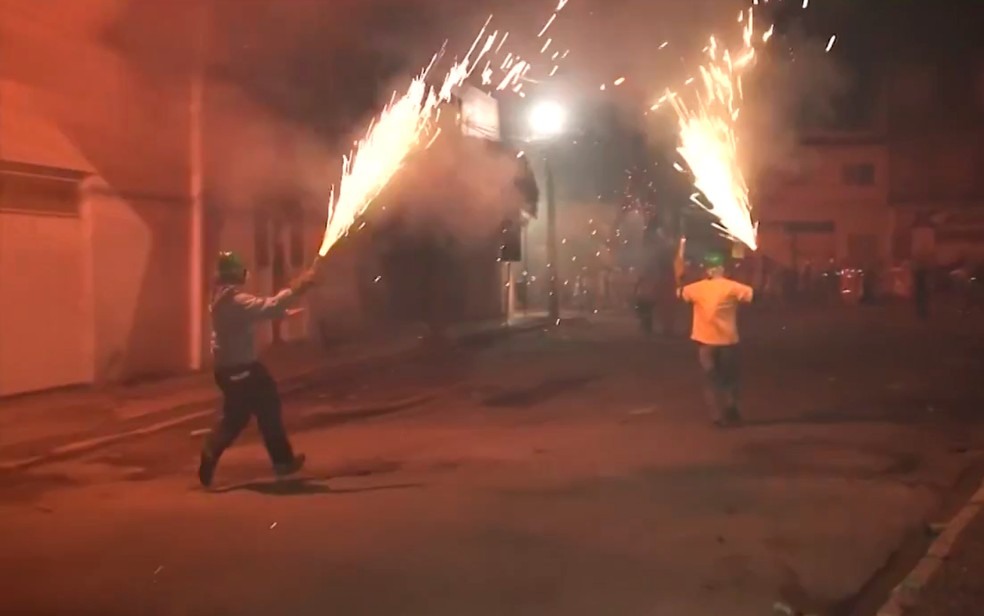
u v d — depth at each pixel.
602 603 6.73
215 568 7.48
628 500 9.50
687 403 15.89
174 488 10.25
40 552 7.96
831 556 7.76
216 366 9.99
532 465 11.17
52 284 16.33
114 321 17.64
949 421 13.98
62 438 12.93
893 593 6.73
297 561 7.63
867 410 15.01
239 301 9.84
